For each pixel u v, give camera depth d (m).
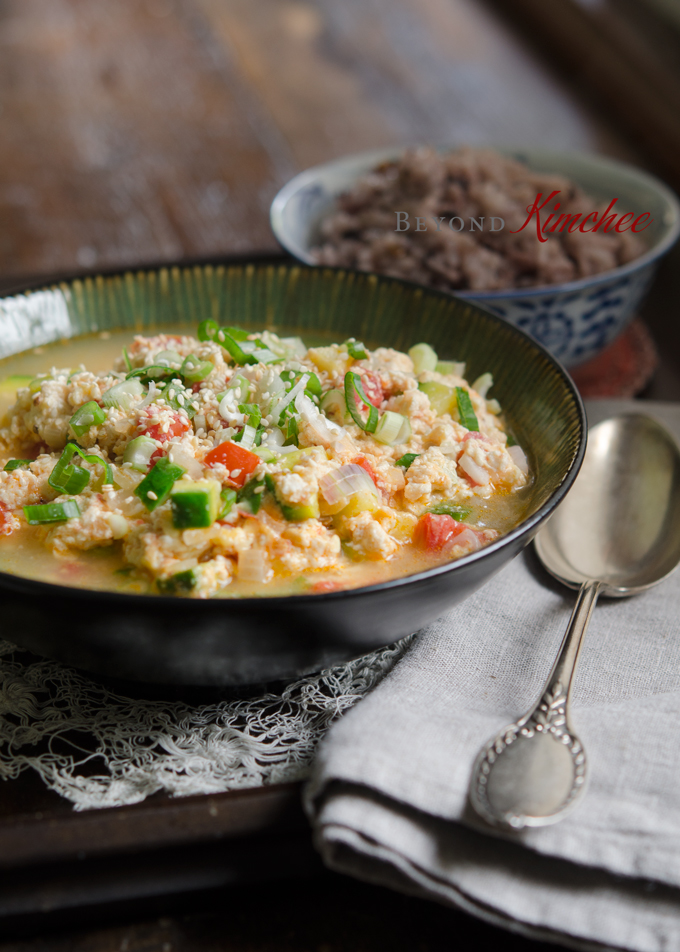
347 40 0.96
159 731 0.33
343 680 0.34
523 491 0.36
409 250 0.48
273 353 0.39
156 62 0.93
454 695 0.33
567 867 0.30
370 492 0.34
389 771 0.30
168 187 0.73
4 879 0.30
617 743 0.32
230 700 0.34
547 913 0.29
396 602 0.30
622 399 0.47
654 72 0.80
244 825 0.31
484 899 0.29
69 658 0.32
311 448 0.34
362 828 0.29
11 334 0.41
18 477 0.35
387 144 0.79
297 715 0.33
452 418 0.37
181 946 0.31
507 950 0.31
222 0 1.06
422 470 0.35
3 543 0.34
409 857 0.30
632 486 0.40
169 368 0.37
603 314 0.45
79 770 0.32
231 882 0.31
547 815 0.29
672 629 0.36
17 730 0.33
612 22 0.88
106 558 0.33
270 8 1.04
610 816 0.30
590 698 0.34
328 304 0.43
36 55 0.95
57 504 0.33
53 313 0.42
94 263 0.64
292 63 0.92
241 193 0.72
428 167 0.50
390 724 0.31
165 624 0.30
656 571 0.38
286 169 0.76
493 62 0.92
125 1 1.07
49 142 0.80
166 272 0.43
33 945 0.31
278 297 0.43
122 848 0.31
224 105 0.85
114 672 0.32
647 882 0.30
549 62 0.91
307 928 0.31
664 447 0.41
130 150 0.78
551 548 0.38
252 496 0.33
